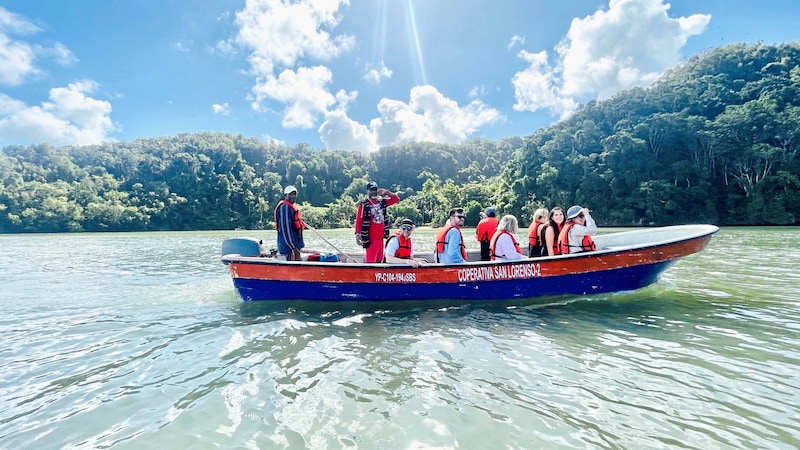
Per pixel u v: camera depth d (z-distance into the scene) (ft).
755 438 7.49
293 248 20.39
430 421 8.39
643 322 15.21
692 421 8.14
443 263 18.11
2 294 23.67
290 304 18.58
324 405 9.21
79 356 12.73
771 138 134.92
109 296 22.58
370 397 9.56
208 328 15.47
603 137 190.60
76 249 71.51
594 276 18.67
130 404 9.44
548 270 18.30
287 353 12.64
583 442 7.53
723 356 11.62
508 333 14.21
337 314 17.04
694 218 143.43
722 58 221.25
